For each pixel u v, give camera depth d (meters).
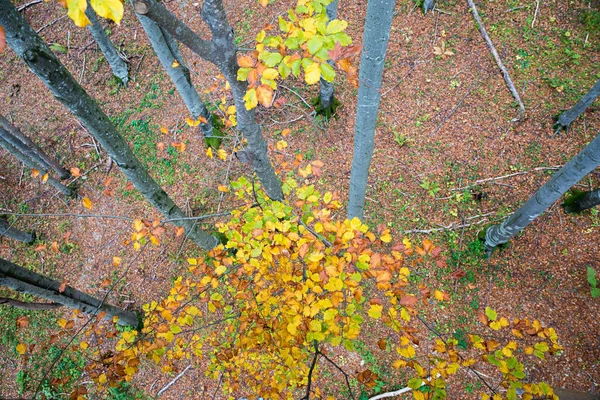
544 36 8.19
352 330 3.28
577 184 6.75
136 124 8.66
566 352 5.93
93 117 3.29
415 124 7.79
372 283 6.57
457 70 8.18
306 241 3.53
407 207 7.17
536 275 6.44
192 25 9.28
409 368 6.23
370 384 3.39
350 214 5.82
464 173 7.29
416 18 8.85
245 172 7.72
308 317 3.62
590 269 6.12
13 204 8.62
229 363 4.82
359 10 8.88
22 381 7.17
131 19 9.83
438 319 6.39
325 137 7.83
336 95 8.16
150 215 7.83
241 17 9.20
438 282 6.62
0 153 9.16
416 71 8.28
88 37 9.78
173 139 8.34
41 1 10.43
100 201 8.28
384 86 8.22
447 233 6.91
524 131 7.43
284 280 3.81
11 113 9.45
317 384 6.32
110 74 9.31
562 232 6.62
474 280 6.56
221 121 8.20
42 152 7.86
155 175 8.12
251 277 4.68
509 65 8.05
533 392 3.08
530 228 6.73
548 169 7.04
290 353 3.78
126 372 3.69
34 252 8.18
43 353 7.30
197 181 7.89
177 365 6.70
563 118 7.10
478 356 6.10
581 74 7.70
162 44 5.85
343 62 2.40
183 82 6.67
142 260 7.57
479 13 8.64
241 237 4.25
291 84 8.37
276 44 2.47
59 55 9.70
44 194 8.59
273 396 4.16
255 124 3.82
